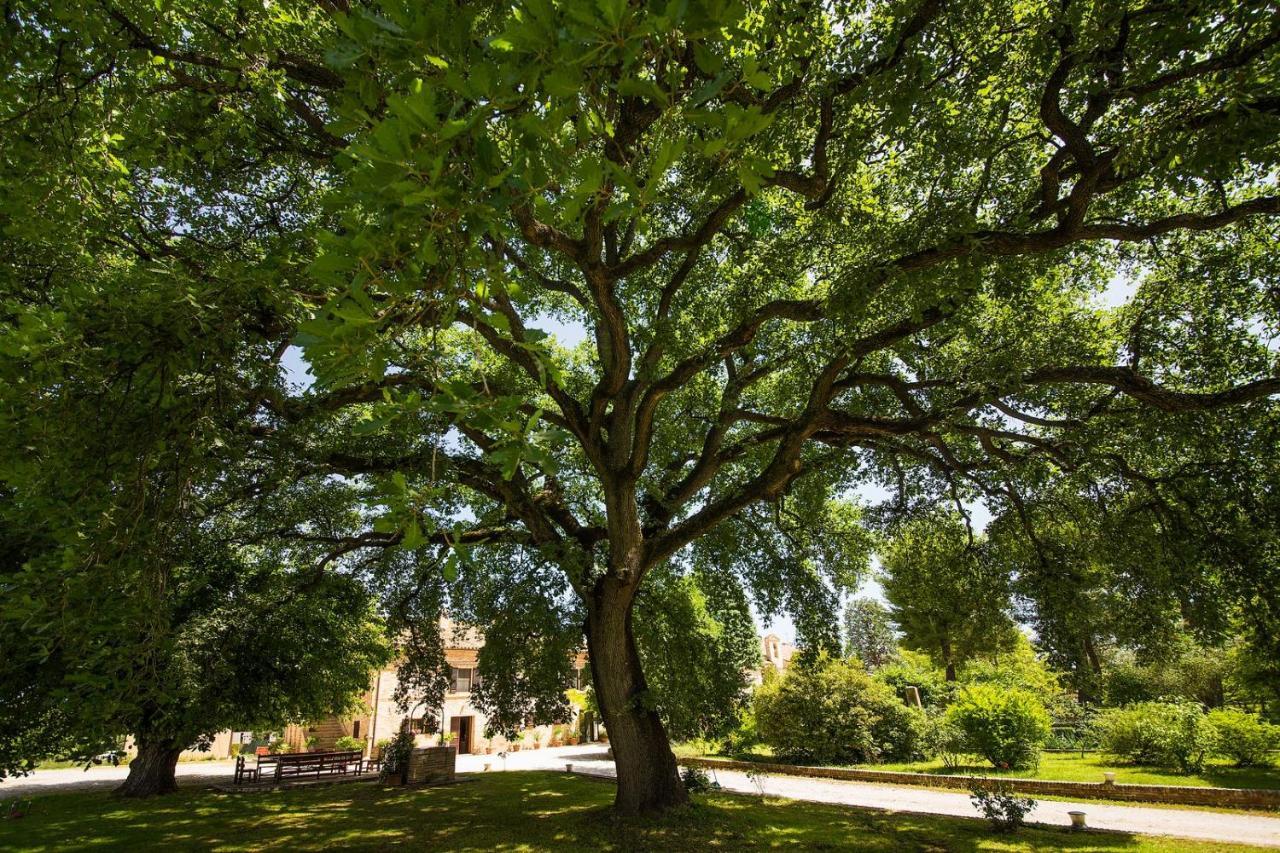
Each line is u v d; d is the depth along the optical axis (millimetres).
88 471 3891
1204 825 9742
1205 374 8703
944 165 6539
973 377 8328
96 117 4734
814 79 5816
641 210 2037
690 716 12266
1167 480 8758
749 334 8633
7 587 3916
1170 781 13891
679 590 13406
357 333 2262
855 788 15172
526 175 2086
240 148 6996
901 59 5465
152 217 7355
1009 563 11141
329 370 2377
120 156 5398
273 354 5297
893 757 20219
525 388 9383
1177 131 4480
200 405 4449
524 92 1919
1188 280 8383
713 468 10977
